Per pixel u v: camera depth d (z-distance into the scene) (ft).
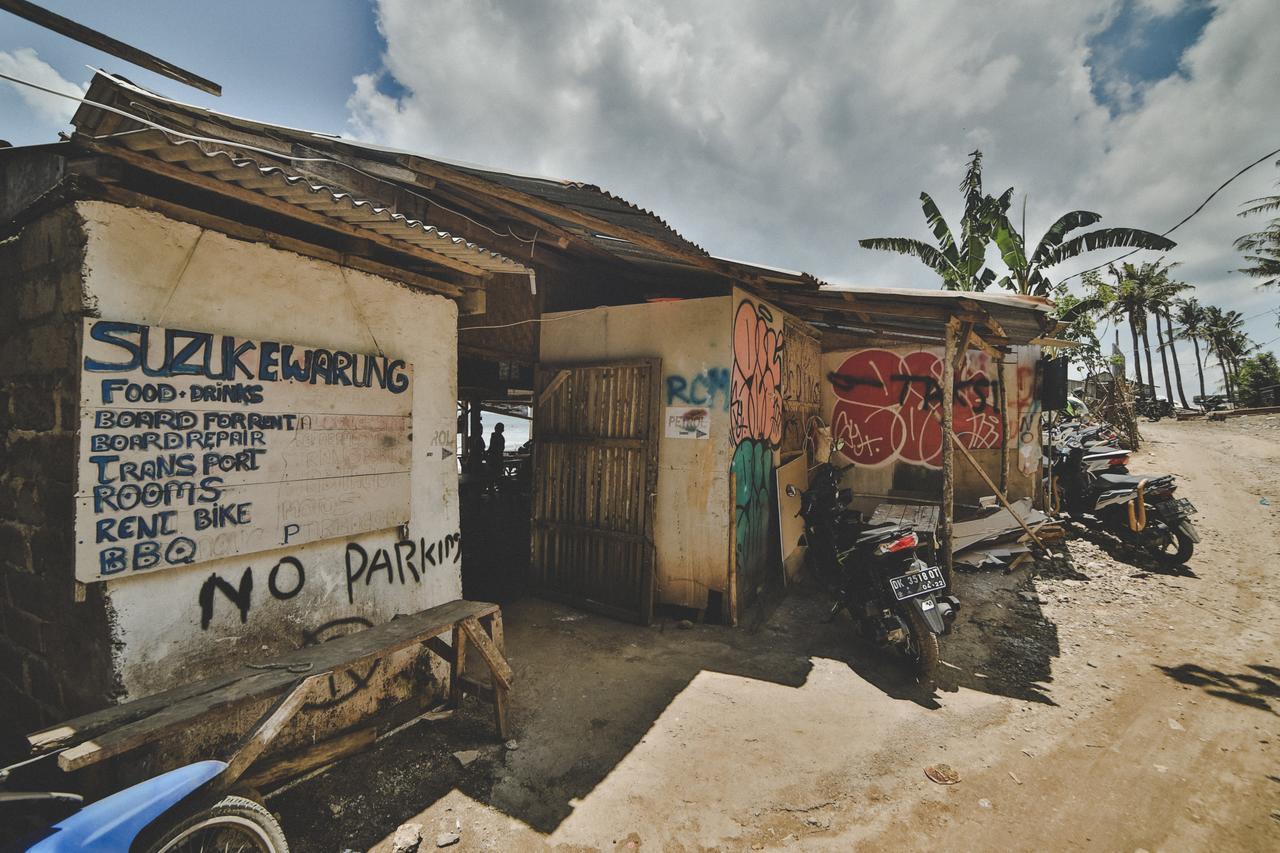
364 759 8.98
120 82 6.77
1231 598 16.16
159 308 6.91
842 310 16.29
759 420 16.90
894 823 7.80
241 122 8.13
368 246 9.19
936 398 23.26
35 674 7.70
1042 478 24.81
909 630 12.10
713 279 15.85
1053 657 12.91
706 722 10.34
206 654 7.38
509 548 23.79
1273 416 62.23
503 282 16.38
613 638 14.29
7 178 7.56
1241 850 7.24
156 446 6.86
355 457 9.13
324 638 8.78
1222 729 9.93
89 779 6.37
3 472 7.79
